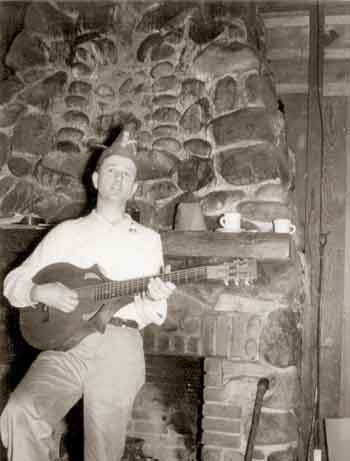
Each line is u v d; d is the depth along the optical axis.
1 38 3.13
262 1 3.19
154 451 2.61
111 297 1.89
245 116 2.57
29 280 1.93
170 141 2.70
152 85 2.79
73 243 1.99
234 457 2.31
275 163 2.51
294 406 2.37
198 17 2.78
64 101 2.90
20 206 2.90
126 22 2.88
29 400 1.74
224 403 2.34
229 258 2.36
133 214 2.63
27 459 1.73
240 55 2.65
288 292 2.32
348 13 3.21
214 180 2.61
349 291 3.44
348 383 3.39
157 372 2.59
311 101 3.24
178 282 1.89
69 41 2.95
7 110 2.97
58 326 1.90
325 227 3.47
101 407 1.87
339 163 3.48
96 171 2.12
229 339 2.36
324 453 2.87
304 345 3.12
